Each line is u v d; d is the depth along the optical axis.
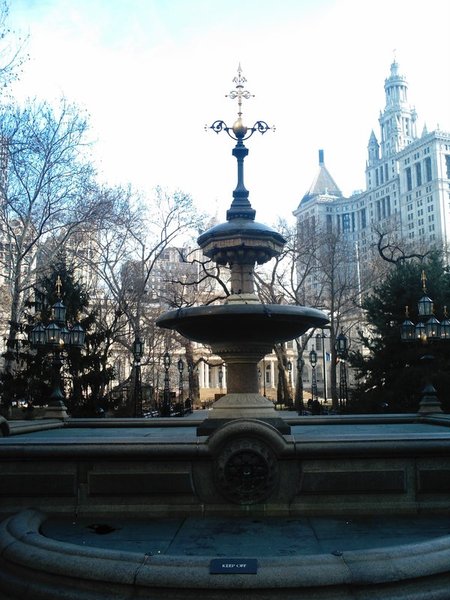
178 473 7.21
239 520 6.90
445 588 4.93
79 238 38.06
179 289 48.91
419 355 25.75
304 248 43.06
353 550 5.40
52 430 12.43
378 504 7.14
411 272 28.69
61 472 7.27
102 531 6.47
